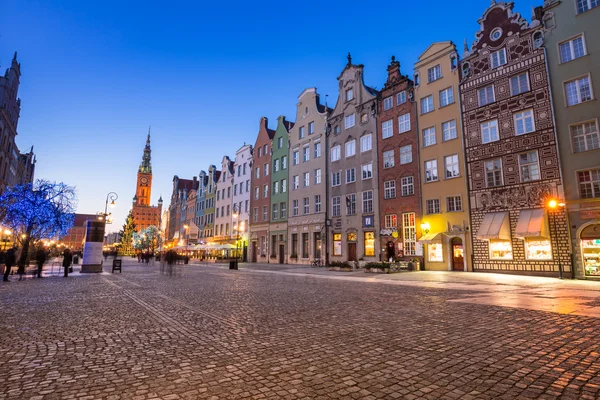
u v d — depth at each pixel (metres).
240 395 4.30
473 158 28.31
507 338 7.02
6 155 50.56
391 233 33.53
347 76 41.16
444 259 29.39
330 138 42.38
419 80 33.19
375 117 37.00
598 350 6.16
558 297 13.36
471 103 28.92
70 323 8.71
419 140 32.50
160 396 4.27
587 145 22.62
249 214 56.62
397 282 20.48
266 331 7.76
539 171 24.42
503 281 20.27
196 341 6.93
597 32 22.73
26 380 4.82
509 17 27.03
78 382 4.75
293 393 4.35
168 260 27.41
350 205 38.53
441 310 10.46
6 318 9.38
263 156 55.00
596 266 21.41
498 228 25.28
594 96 22.48
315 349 6.31
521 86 26.00
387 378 4.86
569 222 22.69
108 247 136.75
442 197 30.14
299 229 45.25
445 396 4.24
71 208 34.31
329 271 31.66
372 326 8.22
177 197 104.38
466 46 29.78
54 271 31.25
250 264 46.78
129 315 9.80
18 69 53.72
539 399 4.15
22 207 29.70
